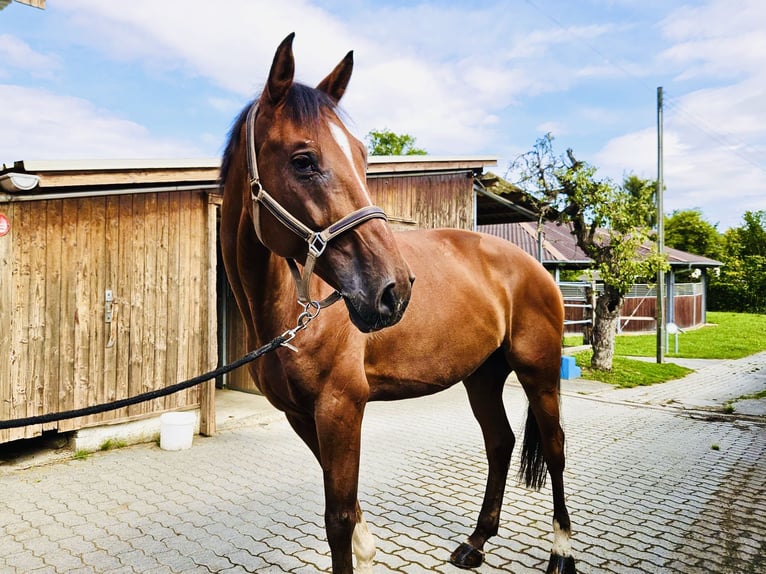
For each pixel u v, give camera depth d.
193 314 5.62
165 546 3.07
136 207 5.16
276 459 4.87
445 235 2.74
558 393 2.87
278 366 1.95
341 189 1.62
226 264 2.08
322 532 3.27
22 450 4.89
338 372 1.93
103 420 5.00
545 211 9.88
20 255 4.41
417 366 2.27
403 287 1.56
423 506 3.67
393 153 27.25
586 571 2.75
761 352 14.67
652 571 2.76
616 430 6.17
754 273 30.52
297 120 1.66
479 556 2.79
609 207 9.28
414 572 2.72
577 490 4.05
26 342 4.46
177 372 5.52
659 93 11.70
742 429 6.23
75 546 3.08
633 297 19.56
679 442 5.62
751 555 2.95
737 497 3.91
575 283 17.88
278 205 1.67
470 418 6.68
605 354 10.15
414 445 5.38
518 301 2.78
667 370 10.78
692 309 21.66
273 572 2.76
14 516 3.53
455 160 8.26
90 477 4.32
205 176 5.35
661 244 11.73
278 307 1.96
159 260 5.34
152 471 4.48
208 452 5.07
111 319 5.00
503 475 2.94
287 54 1.66
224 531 3.28
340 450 1.91
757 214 36.84
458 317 2.40
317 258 1.63
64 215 4.67
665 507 3.69
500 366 2.97
